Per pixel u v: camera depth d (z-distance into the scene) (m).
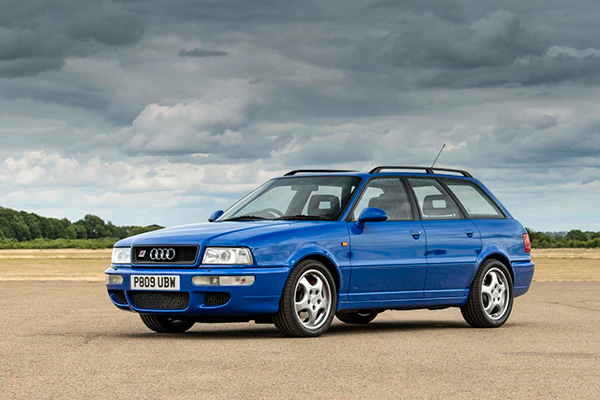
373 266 9.97
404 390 5.99
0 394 5.81
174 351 8.05
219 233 9.30
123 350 8.12
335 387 6.10
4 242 182.25
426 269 10.49
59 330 10.32
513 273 11.43
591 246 129.50
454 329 10.66
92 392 5.88
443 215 10.93
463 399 5.67
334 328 10.81
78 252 112.31
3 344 8.64
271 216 10.27
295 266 9.31
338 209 10.05
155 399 5.64
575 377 6.58
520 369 6.98
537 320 11.98
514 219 11.81
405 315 13.38
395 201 10.52
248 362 7.31
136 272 9.40
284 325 9.26
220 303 9.08
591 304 15.24
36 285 24.41
